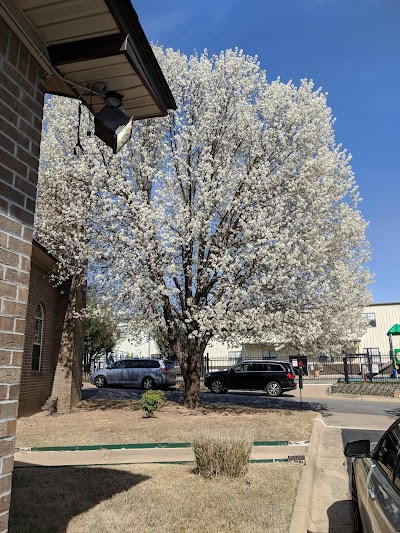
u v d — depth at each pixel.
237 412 14.55
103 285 14.77
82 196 14.96
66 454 8.32
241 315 14.11
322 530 5.29
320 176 15.91
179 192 15.23
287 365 22.95
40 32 3.42
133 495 5.70
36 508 5.20
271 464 7.59
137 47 3.73
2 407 2.72
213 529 4.71
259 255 13.85
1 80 2.95
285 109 16.02
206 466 6.70
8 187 2.92
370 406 17.66
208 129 15.30
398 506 2.70
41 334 14.00
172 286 14.62
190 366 15.42
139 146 15.39
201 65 15.76
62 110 15.84
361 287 18.22
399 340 37.12
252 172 14.57
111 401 17.31
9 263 2.87
